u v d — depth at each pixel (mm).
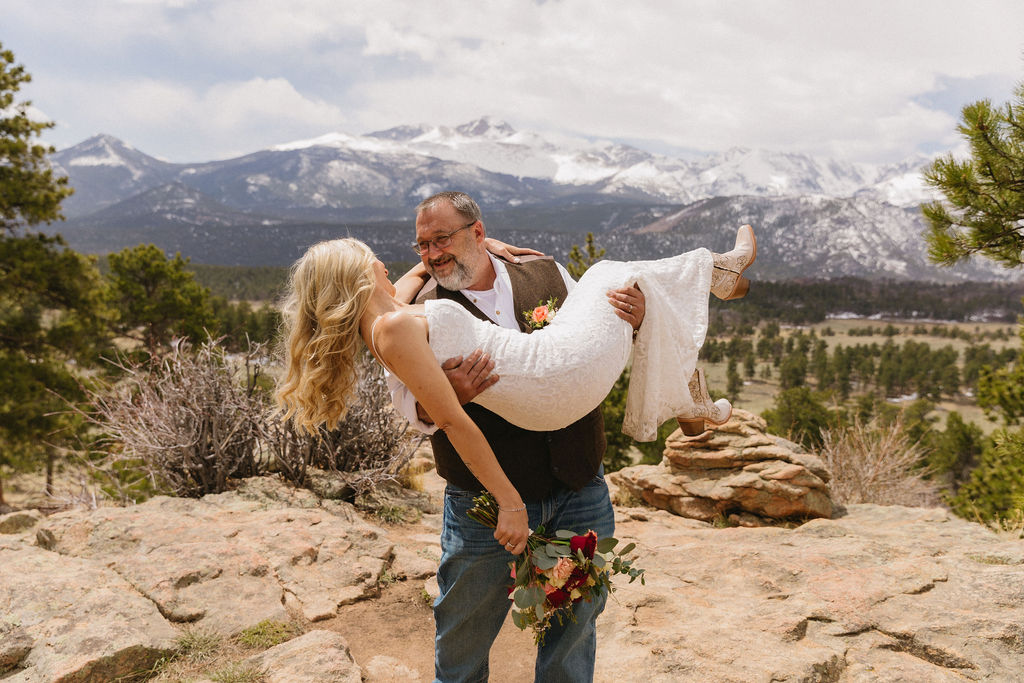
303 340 2109
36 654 2936
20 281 19250
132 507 5059
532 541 2244
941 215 6848
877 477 9891
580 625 2369
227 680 2900
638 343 2496
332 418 2197
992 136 6395
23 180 19719
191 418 5863
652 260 2627
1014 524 6668
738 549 4766
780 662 3184
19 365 18969
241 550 4133
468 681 2521
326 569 4191
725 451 6820
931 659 3396
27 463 17891
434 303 2064
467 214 2328
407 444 6258
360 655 3439
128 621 3219
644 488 7191
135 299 30531
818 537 5469
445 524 2414
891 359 175875
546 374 2086
